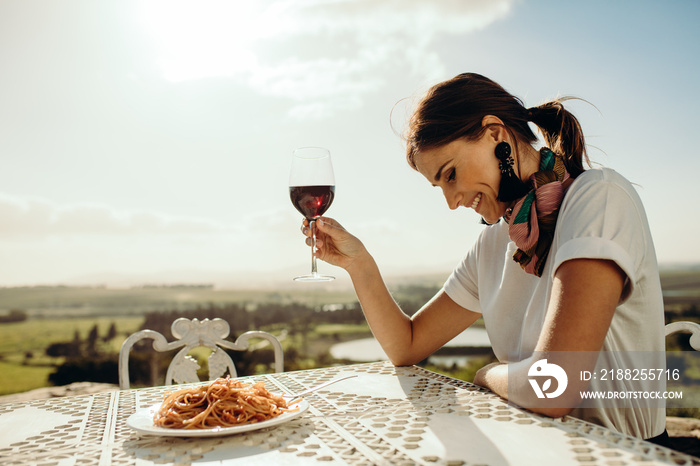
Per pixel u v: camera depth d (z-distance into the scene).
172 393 1.02
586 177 1.17
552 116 1.28
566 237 1.10
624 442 0.82
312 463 0.78
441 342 1.60
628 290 1.06
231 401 0.99
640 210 1.14
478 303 1.59
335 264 1.57
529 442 0.84
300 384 1.36
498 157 1.22
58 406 1.22
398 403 1.12
